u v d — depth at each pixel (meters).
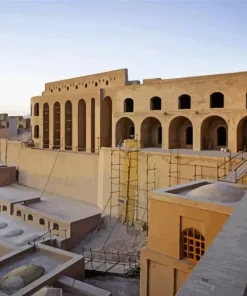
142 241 20.00
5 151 38.62
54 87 39.66
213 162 18.30
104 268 16.33
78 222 21.33
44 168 31.94
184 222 10.16
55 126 36.72
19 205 24.70
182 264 9.99
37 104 39.22
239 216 4.90
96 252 19.45
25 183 34.34
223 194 9.98
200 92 24.52
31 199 26.52
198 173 19.00
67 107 35.66
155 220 10.87
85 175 27.47
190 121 26.48
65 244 19.92
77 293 11.46
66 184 29.39
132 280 14.70
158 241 10.80
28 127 54.69
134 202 22.47
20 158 35.44
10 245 16.05
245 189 10.90
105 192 24.77
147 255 10.90
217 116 24.59
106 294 11.11
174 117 25.95
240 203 5.78
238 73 22.48
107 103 32.41
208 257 3.61
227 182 12.41
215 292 2.97
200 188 10.80
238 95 22.53
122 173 23.39
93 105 32.78
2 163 38.78
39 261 13.71
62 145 35.41
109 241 20.95
